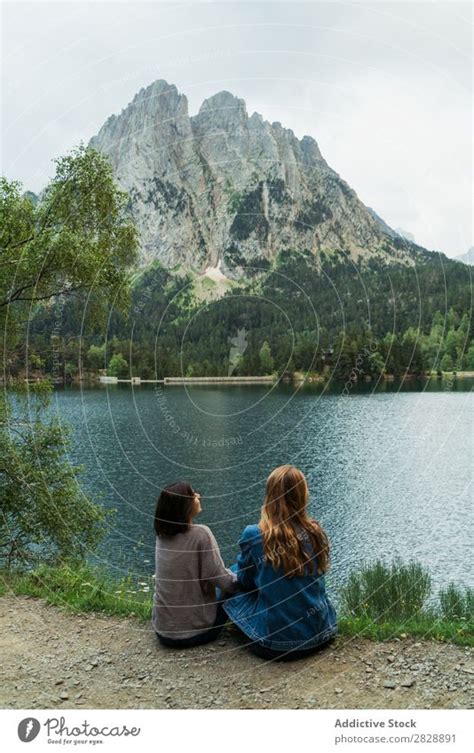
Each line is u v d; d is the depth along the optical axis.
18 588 4.44
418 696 2.76
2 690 2.94
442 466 25.73
